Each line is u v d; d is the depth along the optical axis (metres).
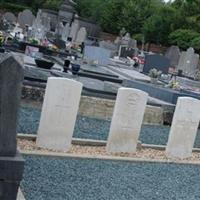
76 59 21.44
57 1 55.97
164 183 6.80
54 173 6.21
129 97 7.88
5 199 4.41
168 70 23.34
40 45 21.56
